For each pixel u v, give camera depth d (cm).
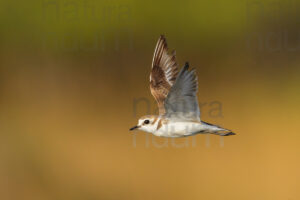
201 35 2569
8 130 2248
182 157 1958
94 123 2219
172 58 1116
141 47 2527
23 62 2534
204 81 2450
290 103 2288
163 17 2556
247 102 2302
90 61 2488
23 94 2416
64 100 2372
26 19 2597
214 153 1961
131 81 2416
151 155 2009
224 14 2586
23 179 2053
